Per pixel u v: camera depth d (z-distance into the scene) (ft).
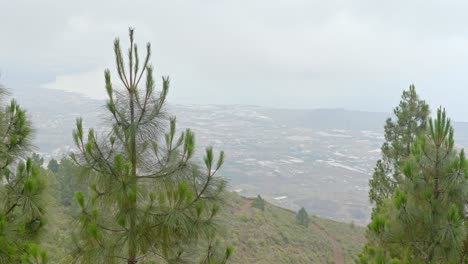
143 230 14.61
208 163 14.73
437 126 18.57
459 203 18.28
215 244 15.20
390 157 46.16
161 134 15.52
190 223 14.39
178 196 14.75
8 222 15.99
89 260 14.19
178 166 14.75
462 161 17.52
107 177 14.60
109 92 15.06
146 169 15.30
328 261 139.85
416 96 45.85
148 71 15.47
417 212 18.04
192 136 15.23
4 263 14.75
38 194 16.16
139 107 15.38
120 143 15.21
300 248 140.36
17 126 17.07
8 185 16.47
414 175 19.02
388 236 18.98
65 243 15.01
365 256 20.95
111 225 14.99
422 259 18.63
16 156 16.98
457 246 16.84
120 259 14.84
